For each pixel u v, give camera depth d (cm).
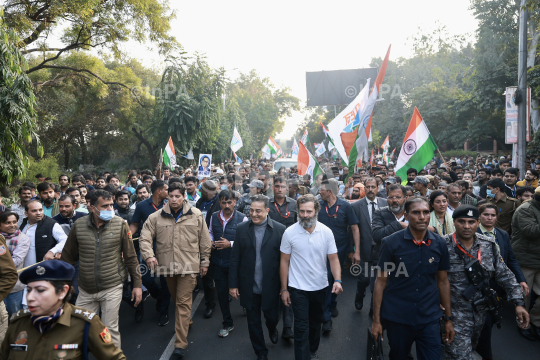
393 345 316
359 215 541
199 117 2222
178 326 417
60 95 2623
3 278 328
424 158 736
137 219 548
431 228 434
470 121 3362
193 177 734
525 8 1033
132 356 422
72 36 1809
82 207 616
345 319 511
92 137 3225
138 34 1847
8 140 774
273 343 445
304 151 911
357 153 903
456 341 329
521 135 1062
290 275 377
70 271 213
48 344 206
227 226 505
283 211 540
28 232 445
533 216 448
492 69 2947
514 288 340
